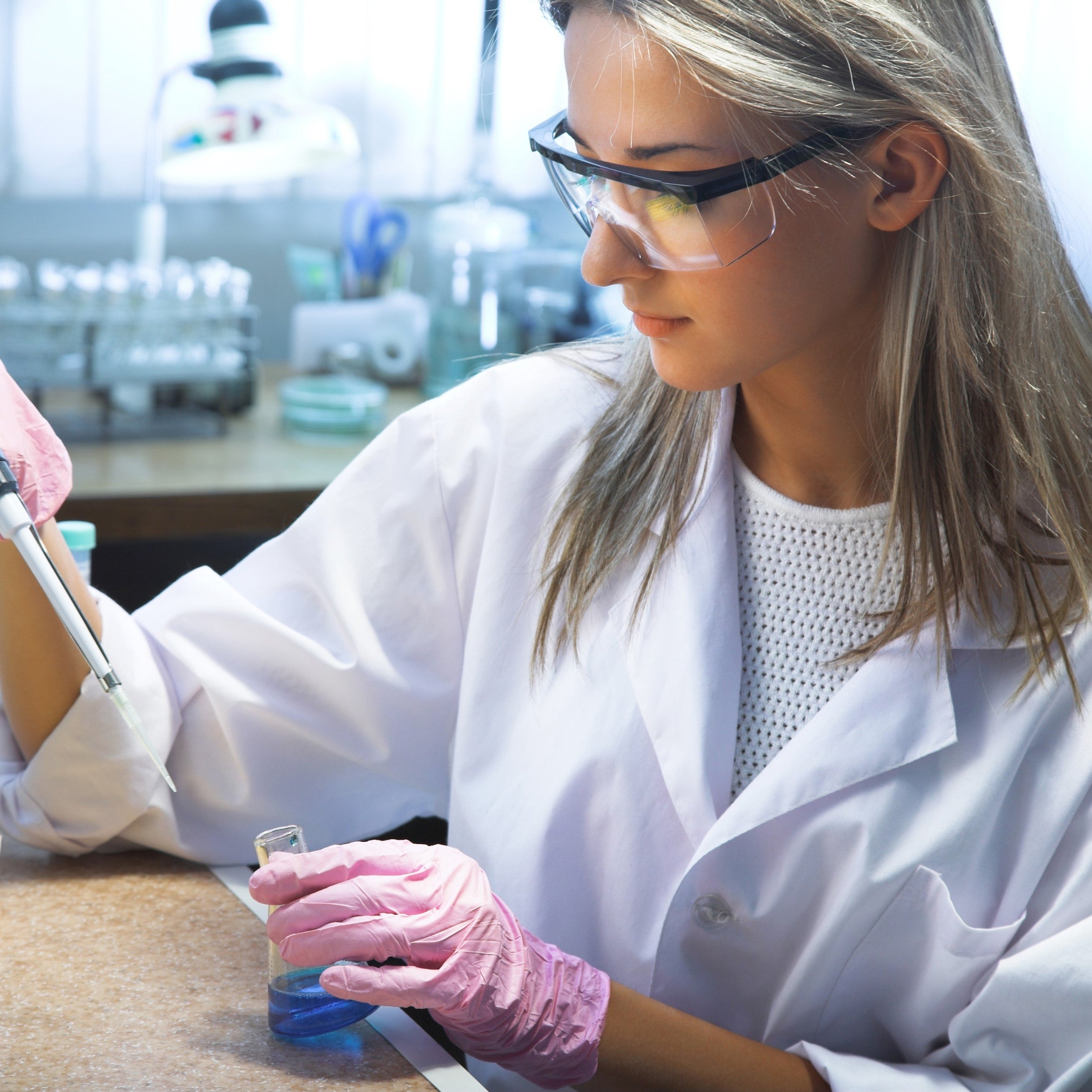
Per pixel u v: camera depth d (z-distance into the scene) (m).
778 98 0.93
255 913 1.13
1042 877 1.16
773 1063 1.12
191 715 1.30
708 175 0.96
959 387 1.10
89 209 3.15
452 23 3.33
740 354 1.04
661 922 1.22
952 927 1.11
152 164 3.13
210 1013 0.96
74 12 2.97
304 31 3.21
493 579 1.34
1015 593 1.15
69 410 2.83
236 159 2.64
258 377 3.27
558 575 1.29
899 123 0.98
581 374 1.41
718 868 1.15
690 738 1.19
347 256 3.25
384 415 2.98
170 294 2.76
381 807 1.43
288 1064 0.91
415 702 1.37
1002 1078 1.13
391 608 1.38
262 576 1.40
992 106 1.03
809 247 1.00
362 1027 0.96
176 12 3.05
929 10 1.01
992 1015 1.10
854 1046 1.23
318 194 3.37
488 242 3.11
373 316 3.25
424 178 3.47
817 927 1.16
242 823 1.31
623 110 0.96
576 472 1.33
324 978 0.94
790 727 1.23
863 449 1.20
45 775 1.19
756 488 1.27
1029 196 1.07
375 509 1.39
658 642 1.24
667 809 1.22
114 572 2.47
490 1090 1.26
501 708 1.32
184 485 2.39
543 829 1.23
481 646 1.33
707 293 1.01
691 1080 1.09
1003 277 1.06
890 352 1.10
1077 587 1.12
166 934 1.08
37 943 1.05
